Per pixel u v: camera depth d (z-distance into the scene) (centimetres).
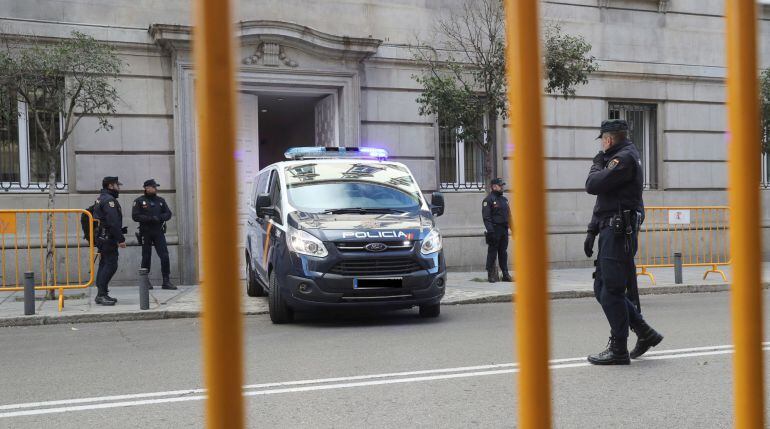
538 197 94
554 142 1584
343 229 835
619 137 581
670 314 919
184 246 1291
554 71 1259
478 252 1498
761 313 112
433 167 1484
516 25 93
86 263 1238
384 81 1447
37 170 1246
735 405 115
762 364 113
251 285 1098
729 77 111
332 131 1413
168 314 945
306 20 1399
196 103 79
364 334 779
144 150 1288
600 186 573
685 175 1708
